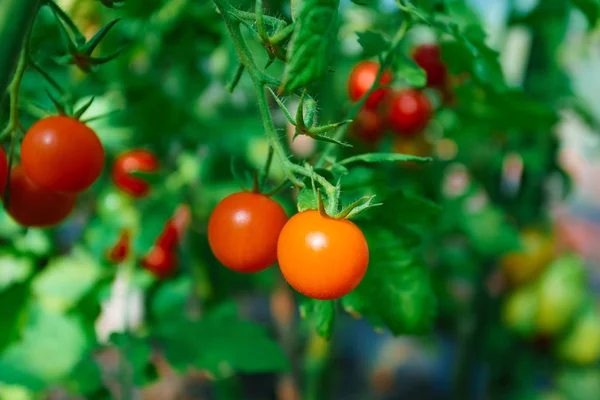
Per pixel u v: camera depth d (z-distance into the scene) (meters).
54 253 0.50
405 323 0.33
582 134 0.83
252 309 1.04
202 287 0.59
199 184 0.51
